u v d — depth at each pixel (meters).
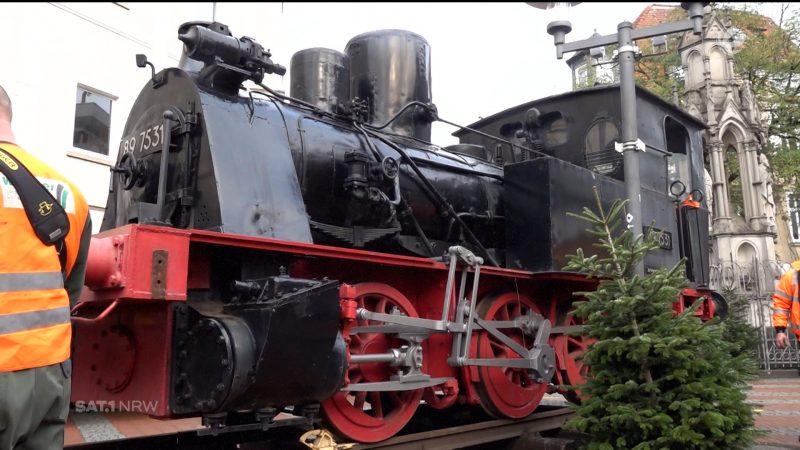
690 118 7.69
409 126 5.54
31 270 2.18
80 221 2.43
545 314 5.72
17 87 8.11
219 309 3.22
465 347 4.45
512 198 5.41
